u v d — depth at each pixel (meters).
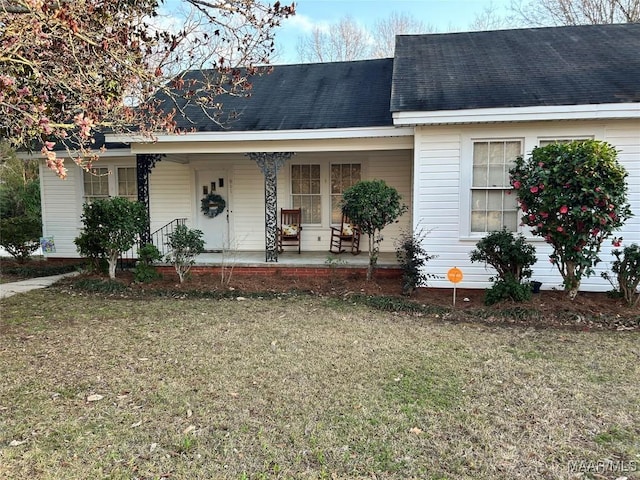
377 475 2.53
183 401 3.49
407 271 7.05
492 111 6.66
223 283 8.15
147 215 8.99
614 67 7.44
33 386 3.81
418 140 7.36
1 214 16.25
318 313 6.30
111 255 8.40
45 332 5.42
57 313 6.37
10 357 4.54
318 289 7.75
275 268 8.62
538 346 4.78
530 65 8.00
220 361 4.39
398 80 7.95
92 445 2.88
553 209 5.44
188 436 2.97
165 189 10.95
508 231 7.21
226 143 8.65
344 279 8.20
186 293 7.64
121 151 9.62
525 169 5.80
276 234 8.88
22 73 4.25
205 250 10.82
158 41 5.41
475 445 2.83
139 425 3.13
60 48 4.38
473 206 7.36
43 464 2.67
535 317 5.77
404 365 4.23
